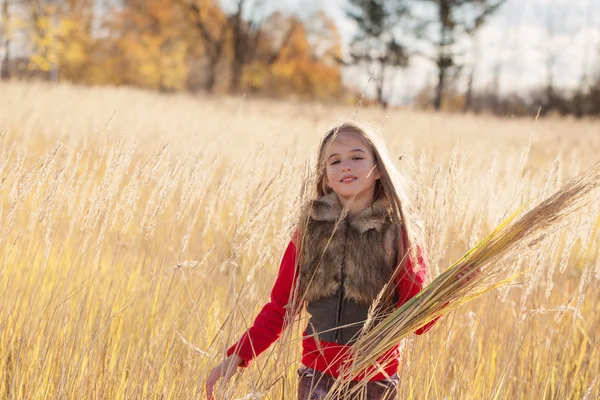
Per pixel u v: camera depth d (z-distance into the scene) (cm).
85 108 1172
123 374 257
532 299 275
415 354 226
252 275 239
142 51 3647
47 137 802
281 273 221
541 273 247
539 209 188
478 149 937
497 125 2020
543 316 277
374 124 231
